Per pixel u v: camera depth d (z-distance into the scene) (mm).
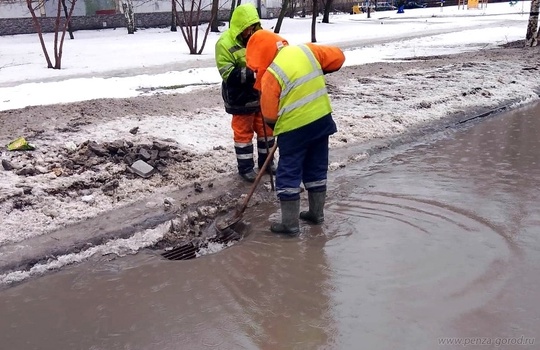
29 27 28359
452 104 8297
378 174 5434
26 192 4609
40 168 5059
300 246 3949
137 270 3697
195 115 7102
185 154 5672
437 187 4977
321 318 3008
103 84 9516
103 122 6473
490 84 9609
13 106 7535
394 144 6473
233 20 4848
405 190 4926
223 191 4957
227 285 3436
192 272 3641
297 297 3242
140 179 5062
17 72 12078
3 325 3084
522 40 17125
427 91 9031
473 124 7414
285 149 4023
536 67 11273
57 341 2920
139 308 3207
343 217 4414
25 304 3297
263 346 2775
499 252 3664
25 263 3711
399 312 3025
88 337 2941
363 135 6715
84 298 3346
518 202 4547
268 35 4051
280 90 3887
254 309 3135
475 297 3135
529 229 4012
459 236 3939
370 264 3600
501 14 35969
